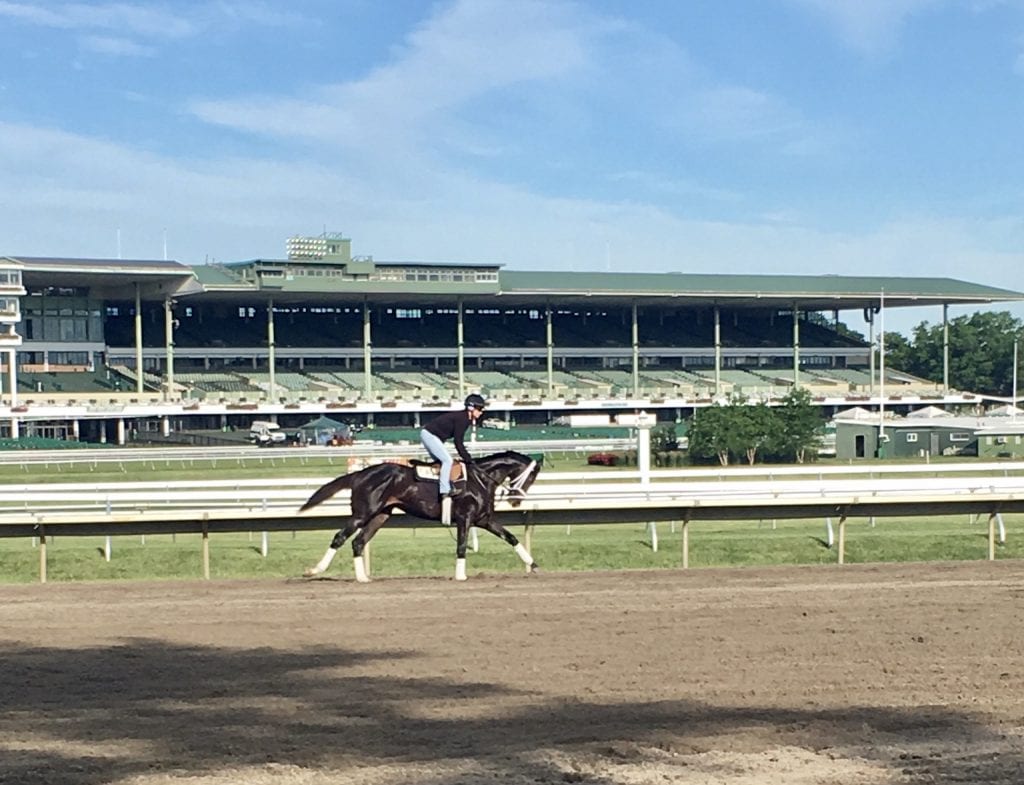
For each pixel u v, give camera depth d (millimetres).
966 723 7766
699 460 51375
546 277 85625
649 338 92938
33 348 74125
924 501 19438
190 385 76125
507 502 18516
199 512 17891
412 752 7035
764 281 89312
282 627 11617
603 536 22109
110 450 48344
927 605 12594
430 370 84875
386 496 15250
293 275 74938
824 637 10820
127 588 14750
